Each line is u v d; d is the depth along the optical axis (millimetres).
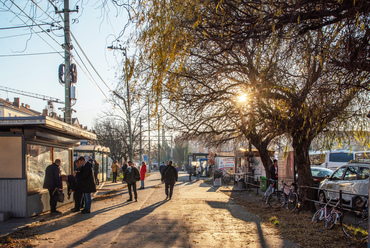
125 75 6680
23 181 9406
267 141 16344
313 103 7027
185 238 7277
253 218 9812
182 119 12164
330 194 12133
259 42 6160
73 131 11188
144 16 6320
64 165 12672
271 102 8906
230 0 6008
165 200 14375
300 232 7750
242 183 19609
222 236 7473
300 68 7480
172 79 7051
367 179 10219
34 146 10156
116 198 15172
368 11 5402
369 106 7043
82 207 11539
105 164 30391
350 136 8242
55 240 7059
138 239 7180
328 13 5777
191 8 6039
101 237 7344
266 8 6500
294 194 11039
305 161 10750
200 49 7582
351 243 6656
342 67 6246
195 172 37719
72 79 14656
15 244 6691
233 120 11422
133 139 32125
